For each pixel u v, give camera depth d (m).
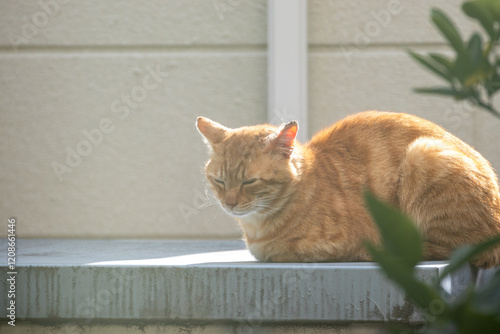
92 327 4.22
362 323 3.96
